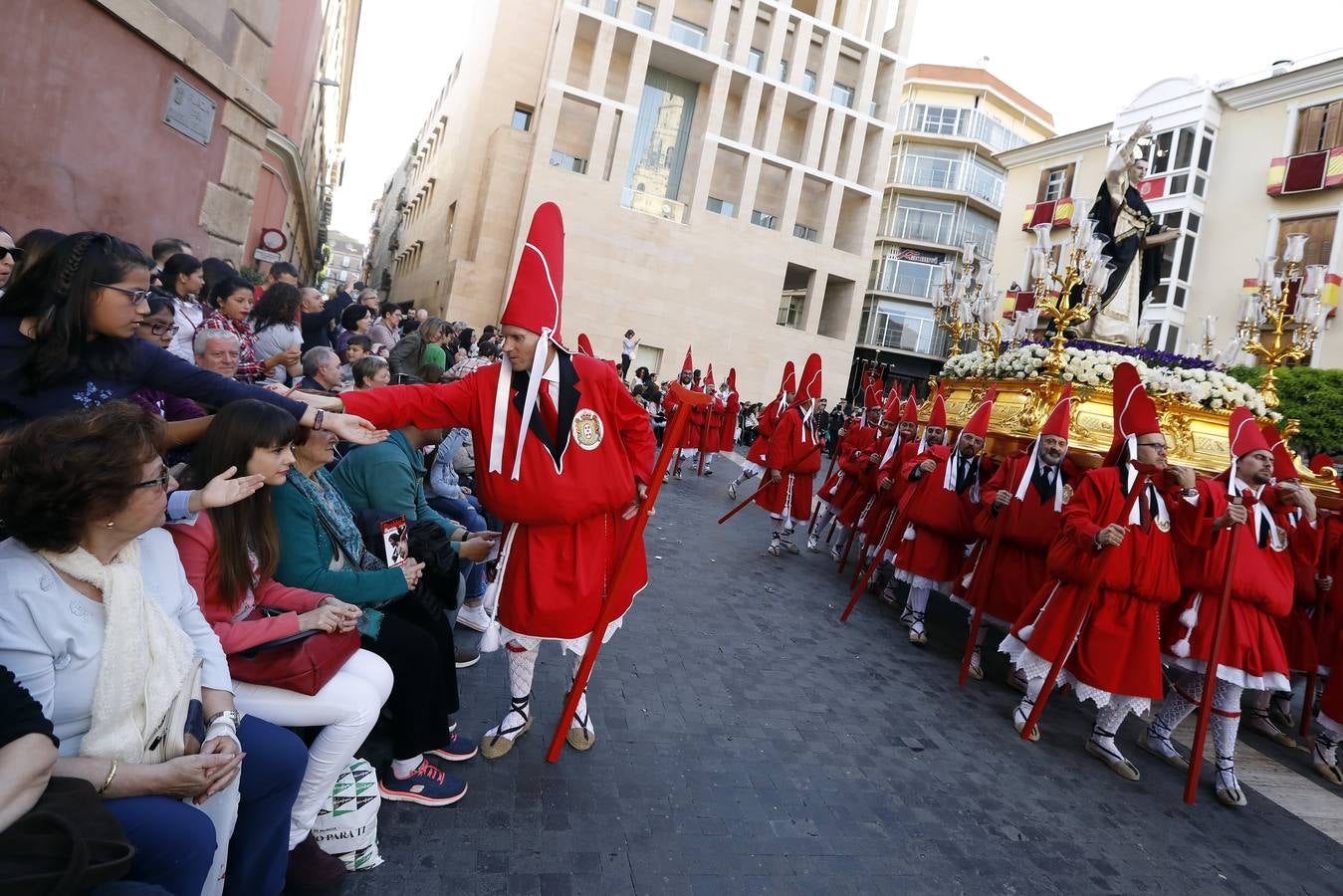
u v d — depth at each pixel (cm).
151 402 265
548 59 3084
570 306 2833
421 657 283
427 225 4078
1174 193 2200
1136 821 375
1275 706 581
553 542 311
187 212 809
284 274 642
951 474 609
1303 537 546
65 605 168
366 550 286
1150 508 428
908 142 3781
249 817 205
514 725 333
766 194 3219
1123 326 850
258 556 234
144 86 714
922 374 3709
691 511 1014
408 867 250
